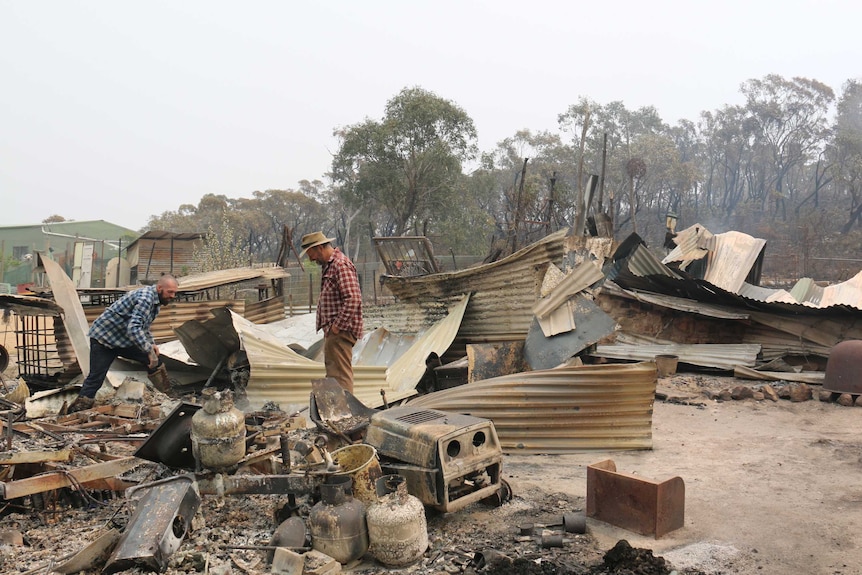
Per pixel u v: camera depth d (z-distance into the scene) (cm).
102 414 689
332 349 664
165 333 1125
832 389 852
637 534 440
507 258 934
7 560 385
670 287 1155
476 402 663
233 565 382
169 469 510
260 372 772
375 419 484
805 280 1338
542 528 445
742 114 7038
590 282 874
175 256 2683
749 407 827
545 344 849
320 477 421
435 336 938
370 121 3775
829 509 477
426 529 410
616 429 644
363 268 2616
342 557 387
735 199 7306
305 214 6925
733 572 381
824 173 6612
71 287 1005
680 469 580
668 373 1030
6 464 465
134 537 375
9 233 3988
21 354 1181
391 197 3769
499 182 5916
